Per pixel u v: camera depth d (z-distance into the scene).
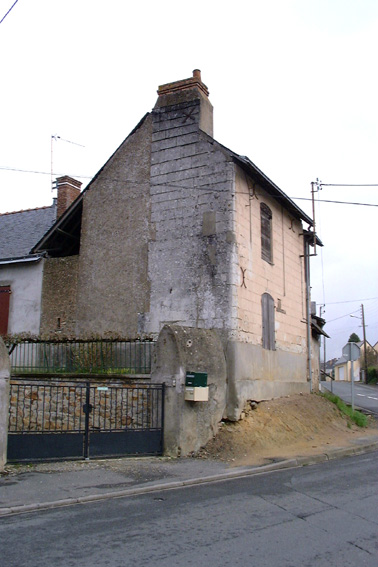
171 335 11.90
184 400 11.64
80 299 16.33
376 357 65.12
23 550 5.61
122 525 6.56
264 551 5.70
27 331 17.11
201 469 10.23
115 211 16.23
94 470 9.69
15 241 19.55
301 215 18.55
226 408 13.33
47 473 9.30
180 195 15.12
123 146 16.50
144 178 15.90
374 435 16.23
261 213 16.12
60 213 20.39
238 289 14.12
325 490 8.70
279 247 17.33
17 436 9.80
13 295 17.67
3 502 7.48
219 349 13.27
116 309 15.58
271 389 15.67
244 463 11.06
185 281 14.56
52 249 17.70
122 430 11.01
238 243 14.32
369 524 6.80
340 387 43.16
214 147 14.77
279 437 13.66
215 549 5.72
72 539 5.99
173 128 15.63
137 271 15.44
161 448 11.48
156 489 8.70
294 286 18.36
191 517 6.95
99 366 14.92
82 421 12.85
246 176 15.16
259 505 7.64
